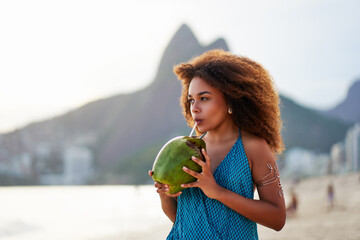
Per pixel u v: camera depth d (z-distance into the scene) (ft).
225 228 4.95
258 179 5.20
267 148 5.27
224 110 5.31
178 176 4.75
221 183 5.09
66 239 60.03
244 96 5.32
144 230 65.72
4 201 185.47
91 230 70.49
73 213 114.01
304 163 533.55
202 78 5.27
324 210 76.33
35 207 142.61
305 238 33.40
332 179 191.42
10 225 82.79
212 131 5.57
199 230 5.01
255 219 4.89
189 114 6.40
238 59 5.56
